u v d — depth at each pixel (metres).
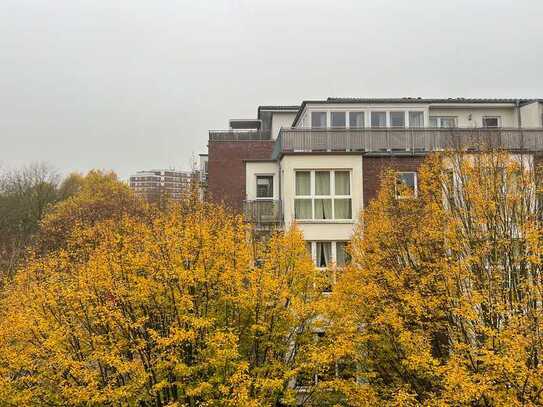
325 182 24.44
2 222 48.91
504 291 15.37
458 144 21.30
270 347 16.02
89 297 15.10
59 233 36.78
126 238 16.62
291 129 24.94
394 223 17.89
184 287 15.08
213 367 14.91
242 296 15.21
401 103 29.16
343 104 29.00
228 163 37.97
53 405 14.88
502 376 12.63
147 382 15.00
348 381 16.55
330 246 23.70
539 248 14.83
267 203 24.58
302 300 16.94
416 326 15.89
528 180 17.67
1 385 14.27
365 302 17.00
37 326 14.86
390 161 24.50
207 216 19.92
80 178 76.44
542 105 30.69
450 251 17.28
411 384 16.16
